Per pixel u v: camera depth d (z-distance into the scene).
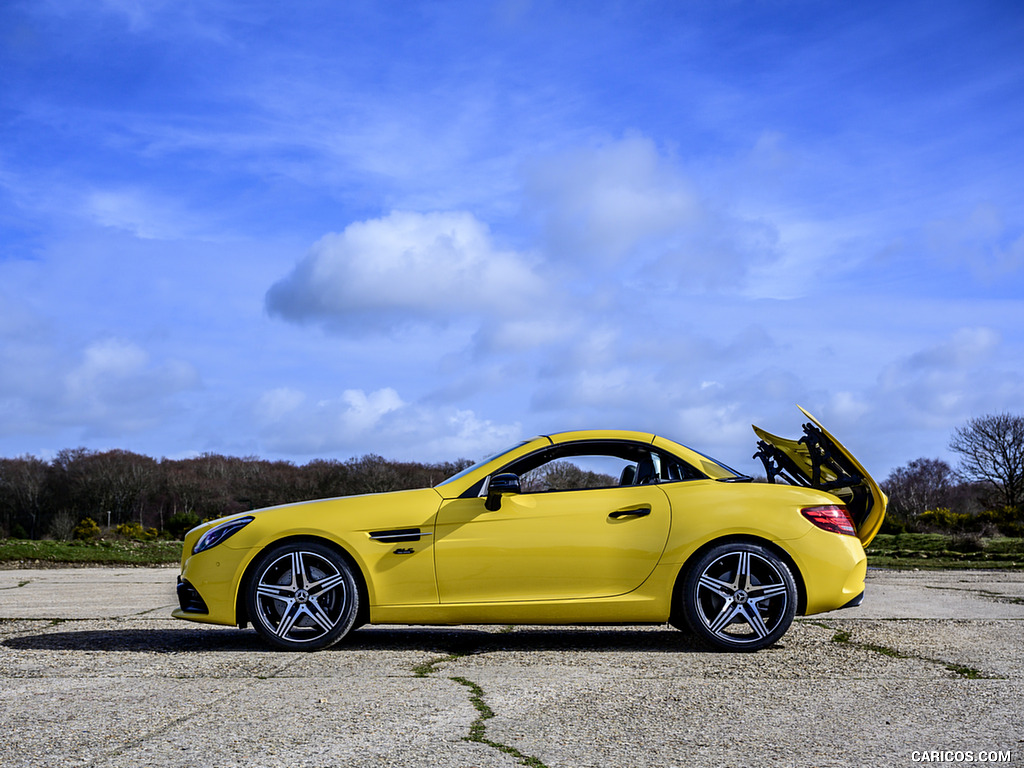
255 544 5.38
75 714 3.50
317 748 2.99
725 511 5.38
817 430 5.78
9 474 72.88
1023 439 47.00
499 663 4.80
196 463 78.44
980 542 26.12
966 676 4.39
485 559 5.34
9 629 6.45
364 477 60.75
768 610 5.37
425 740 3.10
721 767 2.80
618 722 3.40
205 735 3.16
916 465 69.88
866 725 3.37
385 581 5.34
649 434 5.78
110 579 12.14
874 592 9.59
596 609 5.32
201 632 6.25
